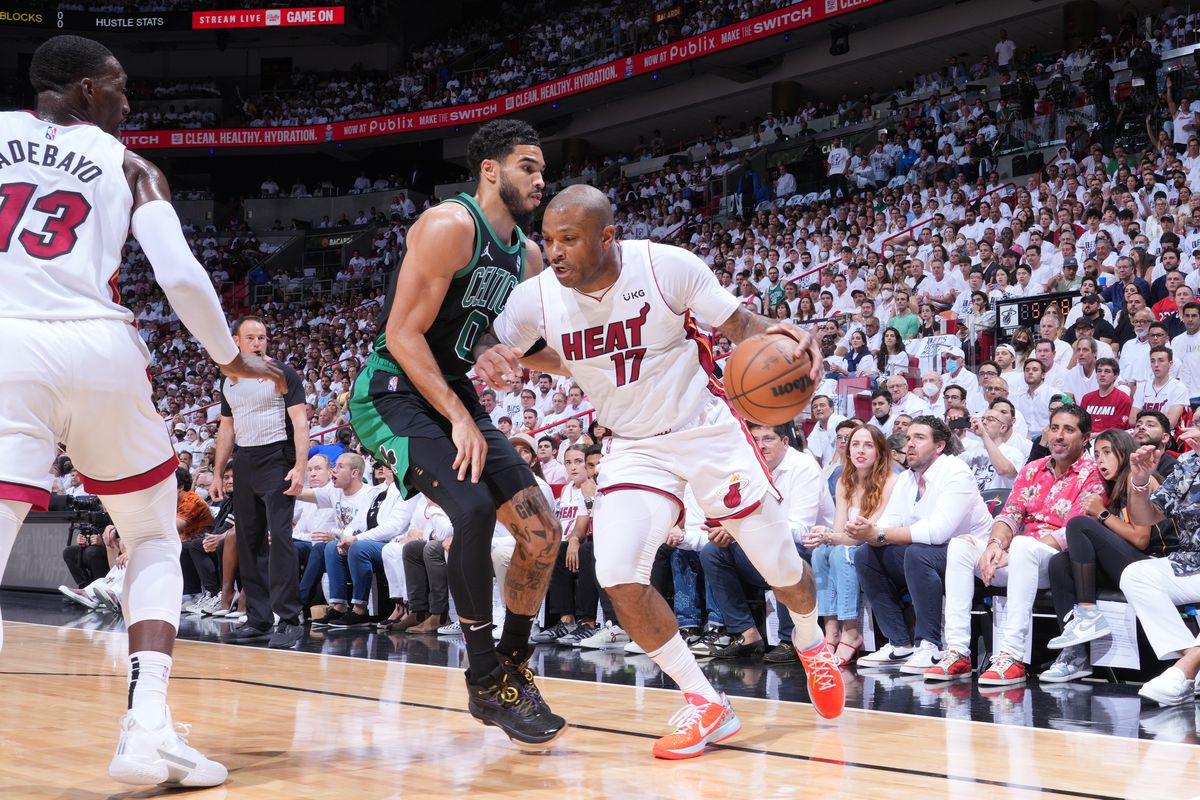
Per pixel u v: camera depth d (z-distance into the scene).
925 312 9.62
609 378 2.71
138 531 2.24
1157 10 16.86
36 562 9.81
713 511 2.76
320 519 7.67
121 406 2.07
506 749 2.60
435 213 2.60
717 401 2.77
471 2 27.06
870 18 18.47
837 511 5.07
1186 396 7.03
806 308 11.18
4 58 24.77
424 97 23.70
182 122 24.55
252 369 2.30
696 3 20.06
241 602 7.51
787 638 5.05
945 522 4.48
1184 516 3.92
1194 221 9.78
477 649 2.57
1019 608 4.21
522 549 2.62
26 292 1.98
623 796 2.10
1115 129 13.18
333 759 2.47
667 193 19.38
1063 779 2.28
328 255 23.88
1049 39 18.39
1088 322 7.90
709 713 2.58
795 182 16.95
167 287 2.08
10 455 1.94
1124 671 4.29
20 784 2.17
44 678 3.89
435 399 2.54
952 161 14.54
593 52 21.56
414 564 6.52
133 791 2.12
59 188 2.04
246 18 23.78
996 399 6.42
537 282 2.76
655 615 2.64
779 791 2.14
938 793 2.12
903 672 4.48
